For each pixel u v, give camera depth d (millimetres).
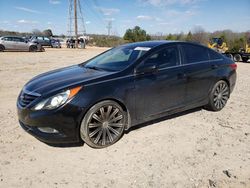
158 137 4238
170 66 4559
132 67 4105
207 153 3758
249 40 25562
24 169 3295
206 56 5309
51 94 3523
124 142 4051
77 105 3543
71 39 42406
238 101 6562
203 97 5238
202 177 3176
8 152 3682
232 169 3359
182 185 3016
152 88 4273
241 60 23109
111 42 56938
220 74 5426
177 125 4758
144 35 59531
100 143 3822
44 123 3498
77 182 3061
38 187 2961
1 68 12023
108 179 3119
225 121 5035
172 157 3625
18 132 4324
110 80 3859
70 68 4875
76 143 3990
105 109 3828
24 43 24859
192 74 4867
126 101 3988
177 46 4828
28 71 11227
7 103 5996
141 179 3121
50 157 3588
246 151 3850
